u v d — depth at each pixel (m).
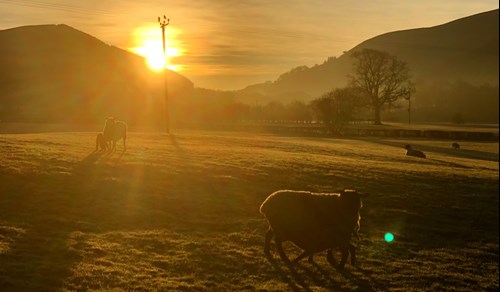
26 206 18.70
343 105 96.75
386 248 18.78
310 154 43.38
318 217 14.83
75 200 20.14
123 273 13.19
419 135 91.75
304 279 14.18
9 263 12.95
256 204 22.78
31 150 29.06
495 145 77.50
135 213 19.47
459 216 24.94
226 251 16.08
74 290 11.73
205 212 20.77
